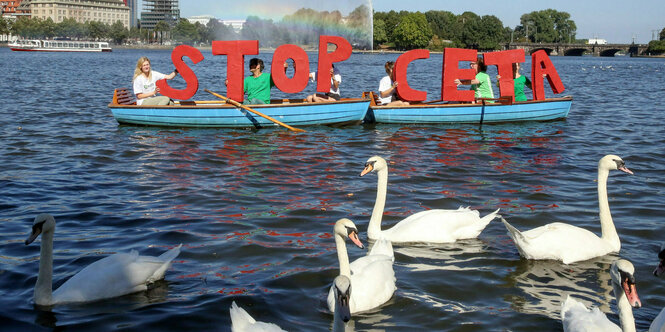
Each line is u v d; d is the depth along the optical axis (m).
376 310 6.61
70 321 6.29
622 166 8.21
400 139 16.70
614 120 21.47
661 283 7.28
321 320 6.34
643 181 12.24
